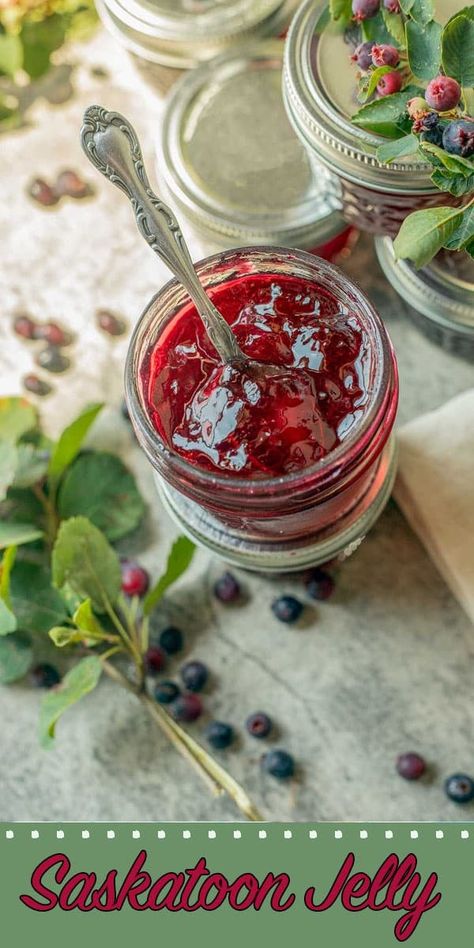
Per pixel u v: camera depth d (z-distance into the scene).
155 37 0.54
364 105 0.45
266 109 0.54
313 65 0.48
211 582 0.53
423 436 0.52
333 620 0.52
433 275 0.51
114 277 0.57
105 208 0.58
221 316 0.44
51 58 0.60
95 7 0.59
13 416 0.53
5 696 0.53
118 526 0.53
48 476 0.53
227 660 0.52
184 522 0.50
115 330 0.57
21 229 0.58
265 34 0.55
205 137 0.54
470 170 0.43
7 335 0.57
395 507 0.53
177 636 0.52
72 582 0.50
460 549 0.50
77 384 0.56
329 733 0.51
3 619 0.49
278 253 0.45
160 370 0.46
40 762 0.52
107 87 0.60
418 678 0.51
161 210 0.43
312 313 0.46
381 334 0.44
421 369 0.54
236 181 0.53
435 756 0.51
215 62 0.55
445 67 0.44
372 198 0.48
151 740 0.52
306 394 0.44
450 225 0.43
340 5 0.47
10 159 0.59
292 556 0.49
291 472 0.44
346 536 0.49
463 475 0.51
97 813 0.51
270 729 0.51
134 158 0.43
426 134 0.44
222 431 0.44
